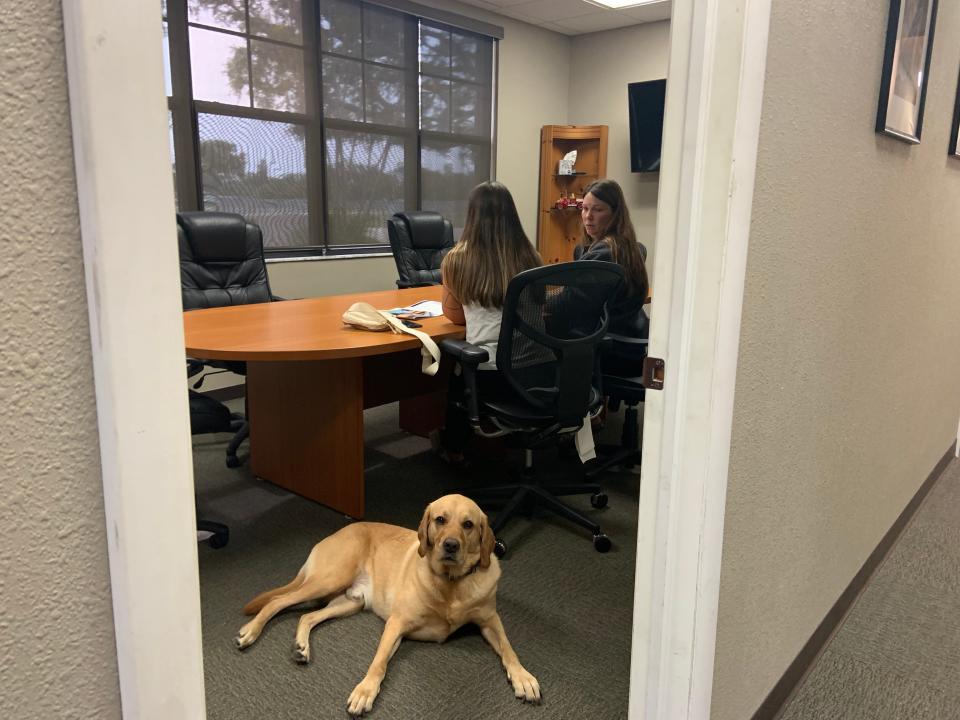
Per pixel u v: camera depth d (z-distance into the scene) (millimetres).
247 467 3012
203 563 2195
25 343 397
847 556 1932
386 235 4930
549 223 5867
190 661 511
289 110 4246
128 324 433
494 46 5344
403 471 3002
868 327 1713
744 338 1122
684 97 1014
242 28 3953
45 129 392
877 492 2105
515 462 3117
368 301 3211
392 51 4723
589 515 2590
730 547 1232
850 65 1312
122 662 471
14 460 402
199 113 3852
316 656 1740
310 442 2607
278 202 4293
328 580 1871
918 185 1892
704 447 1084
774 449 1327
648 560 1207
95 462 442
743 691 1418
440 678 1661
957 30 1985
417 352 2896
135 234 431
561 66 5898
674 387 1103
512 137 5641
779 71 1065
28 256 392
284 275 4273
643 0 4863
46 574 427
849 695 1650
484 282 2295
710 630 1198
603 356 2961
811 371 1419
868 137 1474
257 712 1544
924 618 1979
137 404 445
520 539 2400
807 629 1718
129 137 420
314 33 4285
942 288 2404
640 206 5707
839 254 1444
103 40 399
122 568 454
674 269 1074
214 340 2244
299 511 2578
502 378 2389
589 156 5793
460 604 1701
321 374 2508
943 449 3029
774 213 1137
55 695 445
